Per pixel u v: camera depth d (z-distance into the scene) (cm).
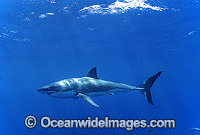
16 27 2136
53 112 8081
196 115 4234
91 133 2483
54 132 2717
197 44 3447
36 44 2916
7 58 3834
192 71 7175
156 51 3928
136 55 4244
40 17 1894
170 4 1755
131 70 6819
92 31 2473
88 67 5778
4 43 2775
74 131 2644
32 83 9644
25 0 1529
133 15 2002
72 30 2388
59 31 2386
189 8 1864
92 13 1886
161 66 6041
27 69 5444
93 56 4191
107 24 2238
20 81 8406
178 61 5200
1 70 5253
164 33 2714
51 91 866
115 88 962
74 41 2902
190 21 2248
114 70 6762
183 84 12925
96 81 943
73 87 879
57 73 6675
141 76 8781
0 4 1570
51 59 4212
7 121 4944
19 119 5225
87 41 2947
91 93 918
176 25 2380
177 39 3064
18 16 1831
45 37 2594
